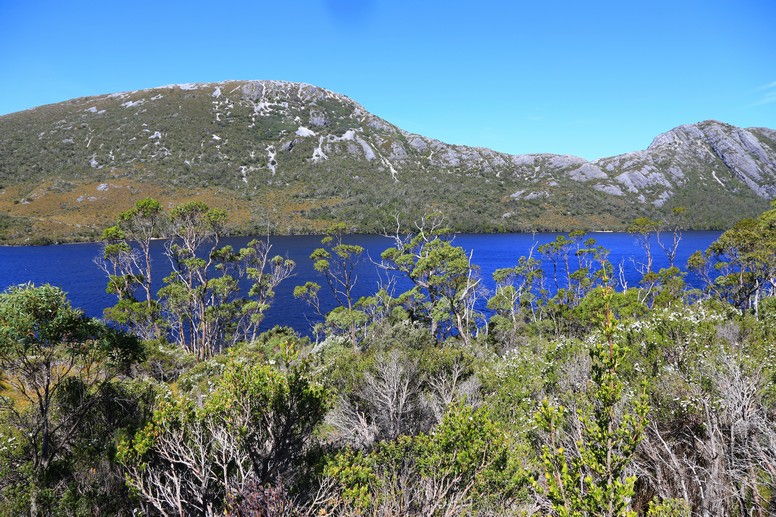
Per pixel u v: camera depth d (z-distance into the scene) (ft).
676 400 20.61
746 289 102.37
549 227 472.85
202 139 615.16
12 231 351.67
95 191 442.91
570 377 26.13
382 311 103.19
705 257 120.78
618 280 158.20
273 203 481.05
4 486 21.29
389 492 16.90
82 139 572.51
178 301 97.55
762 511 14.66
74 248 322.55
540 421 12.76
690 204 553.23
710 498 15.01
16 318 24.00
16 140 555.28
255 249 134.00
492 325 118.83
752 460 16.40
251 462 19.17
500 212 506.48
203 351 94.58
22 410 30.42
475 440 17.49
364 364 37.42
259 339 97.19
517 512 16.69
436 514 16.22
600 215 519.19
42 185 449.48
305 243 343.05
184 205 103.45
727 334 33.91
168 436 19.60
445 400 34.76
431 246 93.76
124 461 18.37
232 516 15.12
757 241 96.94
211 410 20.45
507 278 145.28
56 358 27.78
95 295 170.91
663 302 85.46
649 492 17.78
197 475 18.30
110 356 30.60
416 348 52.29
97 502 21.27
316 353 60.75
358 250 109.81
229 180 526.98
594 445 12.35
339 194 522.47
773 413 19.19
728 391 18.97
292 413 21.25
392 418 31.60
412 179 607.37
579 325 98.07
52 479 23.26
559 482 11.55
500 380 38.04
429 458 17.70
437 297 94.73
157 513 19.60
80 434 28.04
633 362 25.73
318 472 19.33
